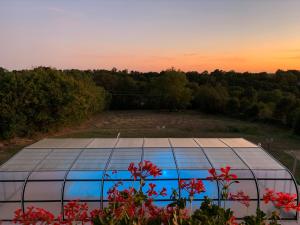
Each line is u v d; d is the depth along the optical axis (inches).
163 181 500.7
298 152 1037.8
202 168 522.3
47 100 1430.9
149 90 2783.0
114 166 534.0
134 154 592.7
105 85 3036.4
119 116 2301.9
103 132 1535.4
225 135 1409.9
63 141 709.3
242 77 3646.7
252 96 2361.0
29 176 507.8
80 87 1776.6
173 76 2551.7
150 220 172.6
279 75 3462.1
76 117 1649.9
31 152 613.9
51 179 503.2
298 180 725.3
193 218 162.1
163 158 568.4
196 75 3843.5
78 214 188.1
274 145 1158.3
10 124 1261.1
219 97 2327.8
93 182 501.4
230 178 216.4
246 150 618.8
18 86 1328.7
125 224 163.8
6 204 516.7
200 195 495.5
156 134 1451.8
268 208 504.7
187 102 2576.3
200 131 1551.4
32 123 1396.4
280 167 528.7
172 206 171.5
